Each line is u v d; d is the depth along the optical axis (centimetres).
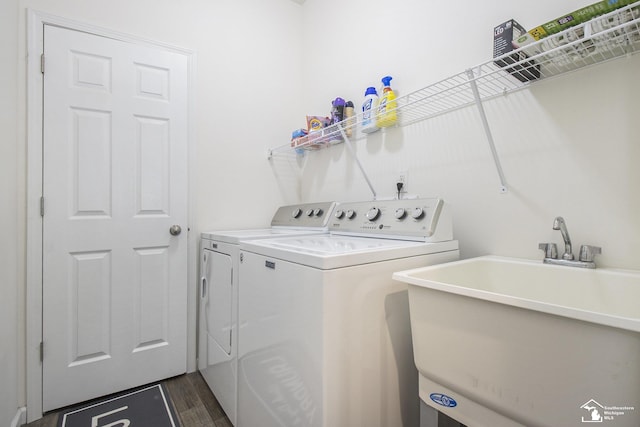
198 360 198
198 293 201
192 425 147
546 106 114
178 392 175
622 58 97
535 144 117
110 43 175
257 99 231
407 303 109
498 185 128
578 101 106
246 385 126
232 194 217
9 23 141
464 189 140
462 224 140
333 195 219
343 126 195
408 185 165
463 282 109
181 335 194
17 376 147
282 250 104
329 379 86
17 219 149
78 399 163
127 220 178
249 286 125
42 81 156
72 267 163
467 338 77
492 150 122
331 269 88
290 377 99
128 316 177
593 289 94
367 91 179
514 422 70
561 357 61
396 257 106
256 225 228
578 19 87
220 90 214
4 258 134
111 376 172
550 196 113
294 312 97
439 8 151
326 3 230
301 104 255
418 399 114
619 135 98
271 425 108
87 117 168
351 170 204
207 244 183
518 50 90
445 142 148
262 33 235
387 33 179
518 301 65
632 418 54
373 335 99
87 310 167
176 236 193
